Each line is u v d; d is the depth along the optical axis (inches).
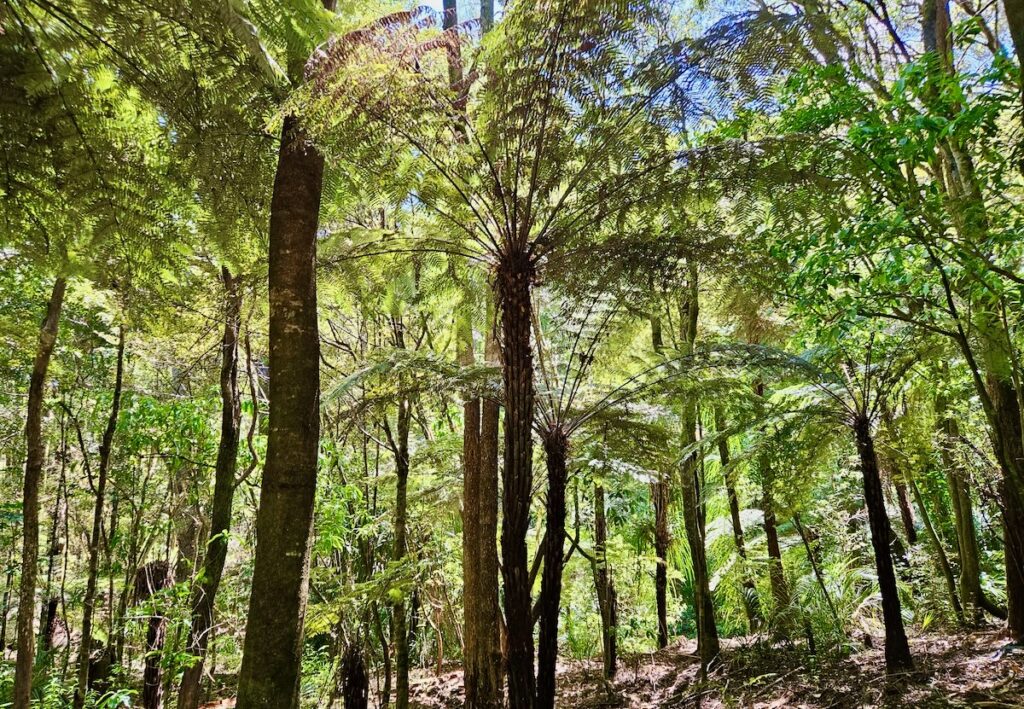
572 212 137.0
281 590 79.5
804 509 240.1
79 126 104.3
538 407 149.2
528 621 118.5
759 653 235.3
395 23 108.6
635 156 128.9
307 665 288.0
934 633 238.2
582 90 119.8
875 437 217.0
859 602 279.7
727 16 114.7
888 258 142.6
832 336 154.5
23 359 237.5
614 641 279.4
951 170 146.8
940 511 316.8
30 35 91.3
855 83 138.5
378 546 288.7
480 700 193.2
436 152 123.2
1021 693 136.3
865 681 175.3
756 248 138.8
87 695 220.8
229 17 77.5
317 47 99.4
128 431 246.5
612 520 376.8
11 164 106.6
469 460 213.8
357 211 198.7
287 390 85.1
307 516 83.7
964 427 242.8
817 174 113.7
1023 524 174.2
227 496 202.8
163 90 100.3
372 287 179.5
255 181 112.7
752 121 147.5
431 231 166.1
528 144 127.0
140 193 116.0
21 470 295.0
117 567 279.3
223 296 163.0
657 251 133.4
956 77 112.6
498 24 121.3
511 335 123.0
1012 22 90.1
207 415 251.0
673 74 116.9
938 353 177.0
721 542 321.4
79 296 217.3
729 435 205.0
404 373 179.5
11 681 252.7
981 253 125.0
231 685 359.3
